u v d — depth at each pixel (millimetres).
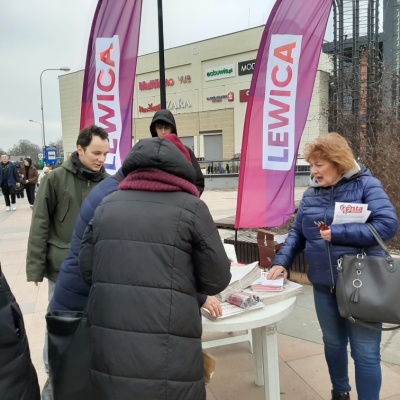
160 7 6426
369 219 2033
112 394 1483
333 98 11273
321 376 2842
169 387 1477
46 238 2662
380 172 6453
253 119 4309
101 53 4980
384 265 1956
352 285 1976
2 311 1613
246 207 4391
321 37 4348
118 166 5000
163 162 1632
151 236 1555
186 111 40875
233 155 36219
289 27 4270
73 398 1711
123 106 4996
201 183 3547
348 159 2074
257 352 2748
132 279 1533
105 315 1546
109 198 1708
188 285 1574
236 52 37000
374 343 2074
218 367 3047
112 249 1583
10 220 11445
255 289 2191
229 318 1934
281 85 4312
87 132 2662
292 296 2203
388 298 1912
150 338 1488
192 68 39844
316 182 2215
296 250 2420
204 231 1594
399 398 2520
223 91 38250
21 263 6383
